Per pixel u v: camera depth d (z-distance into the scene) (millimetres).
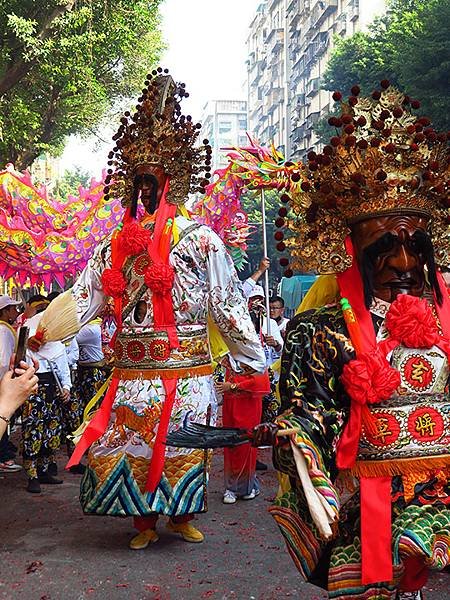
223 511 6145
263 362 5180
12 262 7855
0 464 8008
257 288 7965
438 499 2688
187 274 4957
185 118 5293
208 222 7609
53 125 21703
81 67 18688
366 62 27484
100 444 5043
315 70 54688
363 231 2820
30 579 4566
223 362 5312
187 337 5004
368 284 2785
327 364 2730
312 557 2783
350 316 2736
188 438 2764
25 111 18828
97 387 8305
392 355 2709
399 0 27594
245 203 33156
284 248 2896
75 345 7840
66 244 7754
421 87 20859
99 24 19375
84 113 21438
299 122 56156
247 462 6395
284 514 2787
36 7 17750
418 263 2809
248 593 4293
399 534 2600
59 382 7102
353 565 2666
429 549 2545
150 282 4852
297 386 2734
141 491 4934
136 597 4262
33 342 4781
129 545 5188
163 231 4965
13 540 5391
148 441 4914
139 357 4961
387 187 2758
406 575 2836
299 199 2889
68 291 5215
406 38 22797
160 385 4926
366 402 2660
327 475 2598
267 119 80375
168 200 5137
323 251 2838
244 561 4848
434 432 2697
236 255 7840
